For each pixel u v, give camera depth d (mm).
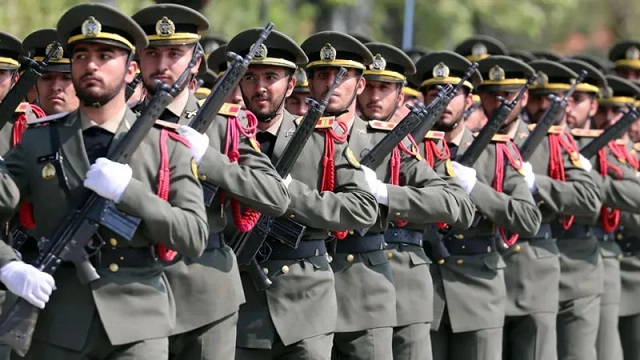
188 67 23625
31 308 22516
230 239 27828
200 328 26125
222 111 26812
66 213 22953
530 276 34969
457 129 33562
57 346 23078
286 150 27484
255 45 25859
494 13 85000
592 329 37875
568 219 36906
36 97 33438
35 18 51156
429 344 31641
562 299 37469
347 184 28219
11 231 25016
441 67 33750
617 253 40375
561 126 36594
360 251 29750
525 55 42906
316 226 27656
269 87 28172
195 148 25297
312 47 29797
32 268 22344
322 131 28531
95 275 22688
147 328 23219
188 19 26453
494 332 33094
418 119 29922
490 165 33406
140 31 23188
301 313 28062
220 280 26234
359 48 29641
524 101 35688
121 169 22406
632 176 38844
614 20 102625
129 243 23141
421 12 84375
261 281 27766
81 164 22938
